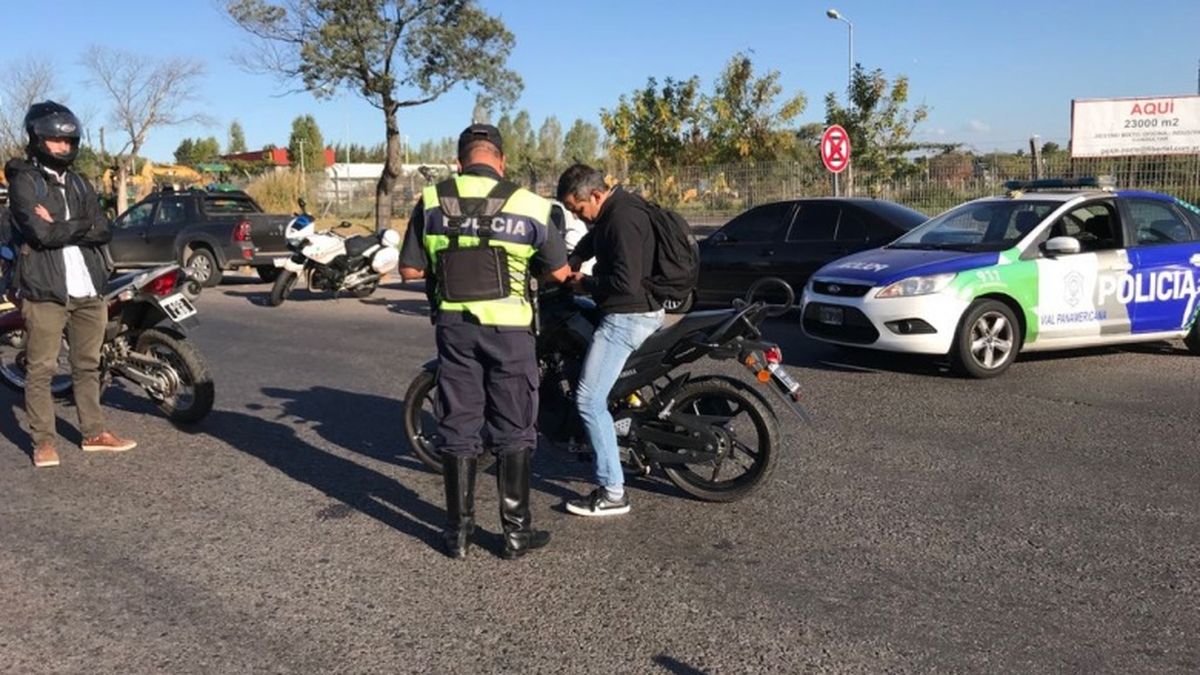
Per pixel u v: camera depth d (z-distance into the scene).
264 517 5.05
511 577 4.30
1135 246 8.72
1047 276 8.30
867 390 7.78
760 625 3.82
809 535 4.74
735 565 4.40
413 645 3.69
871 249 10.15
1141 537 4.66
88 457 6.11
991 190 17.27
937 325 8.00
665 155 28.28
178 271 6.59
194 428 6.77
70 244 5.77
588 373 4.85
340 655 3.62
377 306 13.66
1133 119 17.78
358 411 7.27
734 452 5.82
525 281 4.41
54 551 4.61
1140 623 3.81
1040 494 5.27
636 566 4.41
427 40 22.55
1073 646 3.63
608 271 4.73
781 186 20.91
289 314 12.91
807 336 9.55
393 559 4.51
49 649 3.66
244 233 16.22
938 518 4.93
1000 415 6.95
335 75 22.30
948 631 3.76
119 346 6.68
